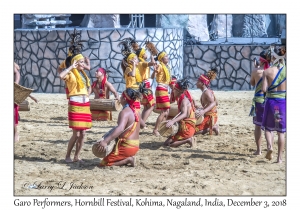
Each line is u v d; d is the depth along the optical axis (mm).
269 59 10164
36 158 9844
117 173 8914
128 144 9172
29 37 20344
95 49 19422
